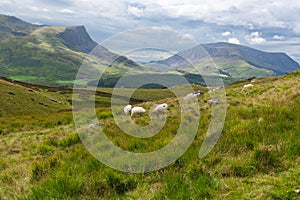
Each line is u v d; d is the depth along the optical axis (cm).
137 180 534
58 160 705
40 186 499
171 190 448
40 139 1169
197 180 477
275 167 520
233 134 713
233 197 416
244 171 505
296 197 399
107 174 530
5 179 635
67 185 480
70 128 1370
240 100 1469
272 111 938
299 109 910
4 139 1255
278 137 660
